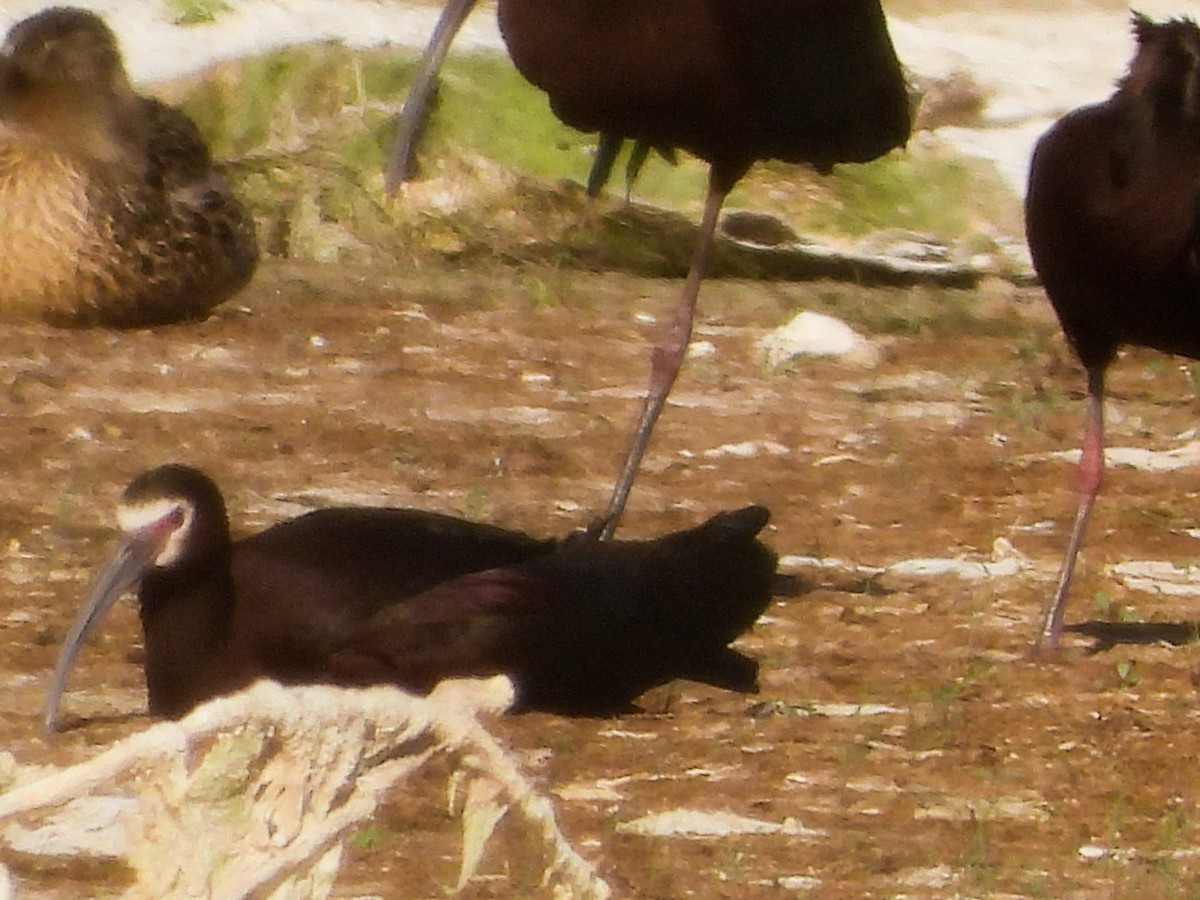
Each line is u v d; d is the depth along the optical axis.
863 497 14.80
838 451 15.86
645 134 13.98
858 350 18.58
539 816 6.84
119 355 17.58
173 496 10.51
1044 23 29.59
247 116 22.72
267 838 6.43
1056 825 9.93
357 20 24.14
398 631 10.52
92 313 18.19
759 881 9.19
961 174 24.02
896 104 14.77
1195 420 17.19
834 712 11.20
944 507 14.65
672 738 10.81
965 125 25.44
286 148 22.58
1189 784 10.45
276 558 10.65
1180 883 9.27
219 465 14.80
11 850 9.01
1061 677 11.77
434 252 22.20
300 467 14.88
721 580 11.13
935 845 9.65
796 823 9.86
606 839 9.55
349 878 8.99
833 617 12.54
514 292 20.59
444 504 14.17
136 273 18.12
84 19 18.09
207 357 17.66
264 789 6.43
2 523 13.48
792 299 21.05
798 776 10.41
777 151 14.17
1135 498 14.98
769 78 13.67
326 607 10.54
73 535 13.34
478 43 23.66
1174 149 11.78
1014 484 15.19
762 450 15.77
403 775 6.67
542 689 10.73
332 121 22.69
